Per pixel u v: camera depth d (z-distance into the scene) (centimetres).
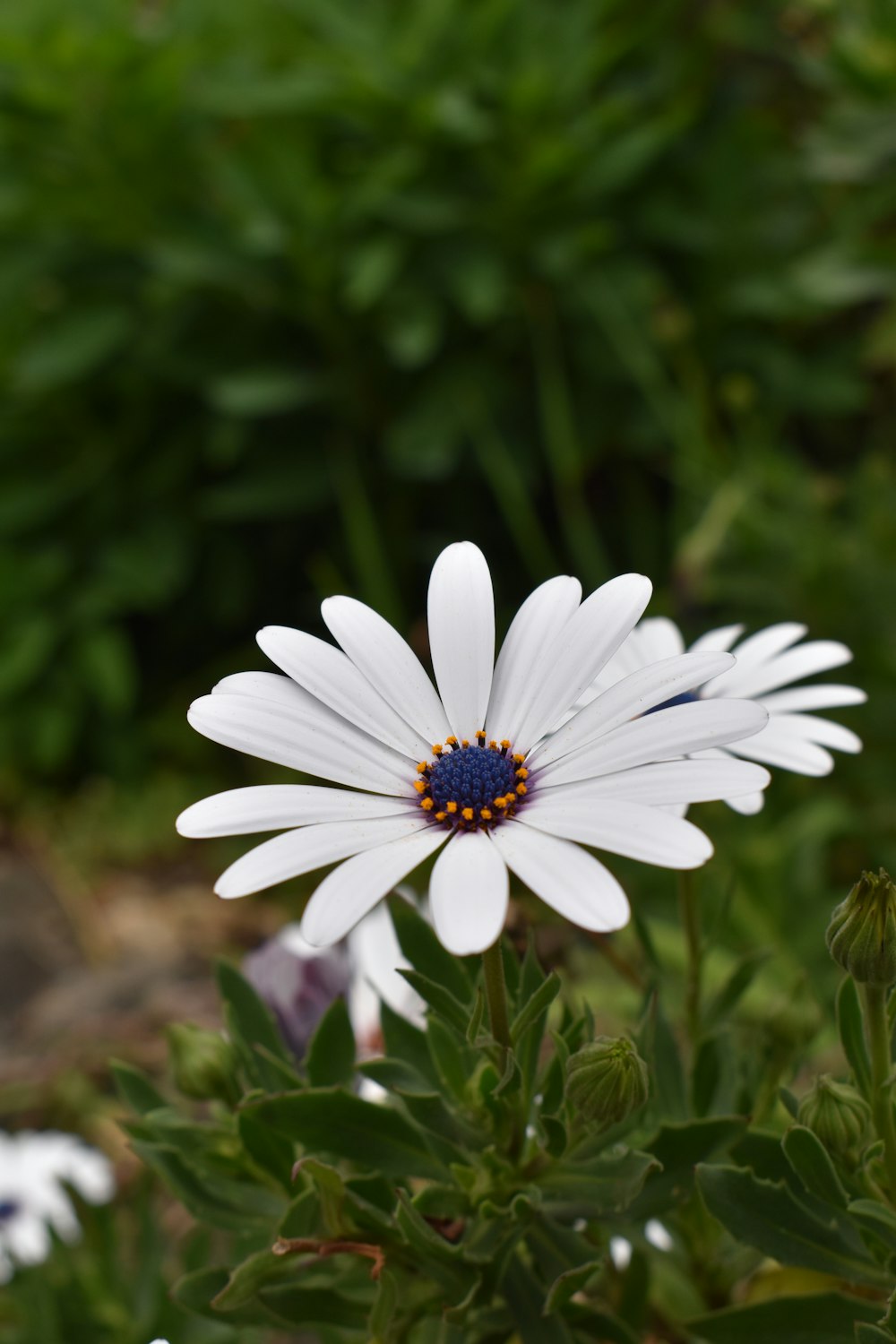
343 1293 37
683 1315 41
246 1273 36
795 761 38
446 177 105
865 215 102
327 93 99
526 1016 34
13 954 100
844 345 109
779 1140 36
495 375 107
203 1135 38
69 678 114
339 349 107
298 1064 41
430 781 34
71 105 99
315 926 32
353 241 103
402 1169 36
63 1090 79
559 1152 36
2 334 111
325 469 108
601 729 34
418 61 102
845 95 94
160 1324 46
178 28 108
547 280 105
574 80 103
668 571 108
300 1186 38
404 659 36
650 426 104
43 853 110
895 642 85
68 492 114
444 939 31
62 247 108
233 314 110
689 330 108
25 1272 48
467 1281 36
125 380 111
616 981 67
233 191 101
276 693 35
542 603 36
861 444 115
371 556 103
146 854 110
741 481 92
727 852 78
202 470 116
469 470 111
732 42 111
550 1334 36
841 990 35
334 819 33
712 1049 38
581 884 32
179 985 94
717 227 107
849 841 87
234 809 33
